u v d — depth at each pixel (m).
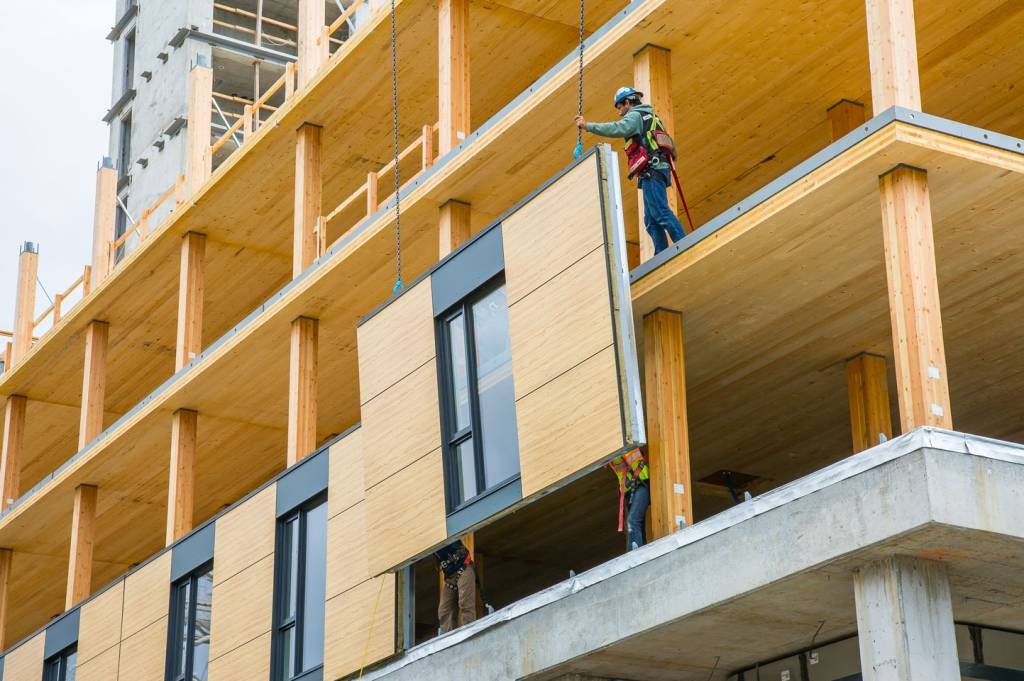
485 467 20.98
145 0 74.19
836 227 18.28
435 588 34.47
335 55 28.56
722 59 22.70
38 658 34.69
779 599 17.05
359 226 27.34
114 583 31.98
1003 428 25.92
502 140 24.03
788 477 28.47
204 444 35.97
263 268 35.28
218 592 27.95
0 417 41.72
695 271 19.33
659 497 19.67
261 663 26.00
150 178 70.00
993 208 17.89
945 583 15.91
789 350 22.14
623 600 18.36
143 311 36.25
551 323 19.88
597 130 19.86
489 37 28.75
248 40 71.31
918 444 15.04
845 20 21.77
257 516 27.25
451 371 22.08
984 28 22.33
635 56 22.28
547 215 20.25
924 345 16.17
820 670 19.16
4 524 38.75
